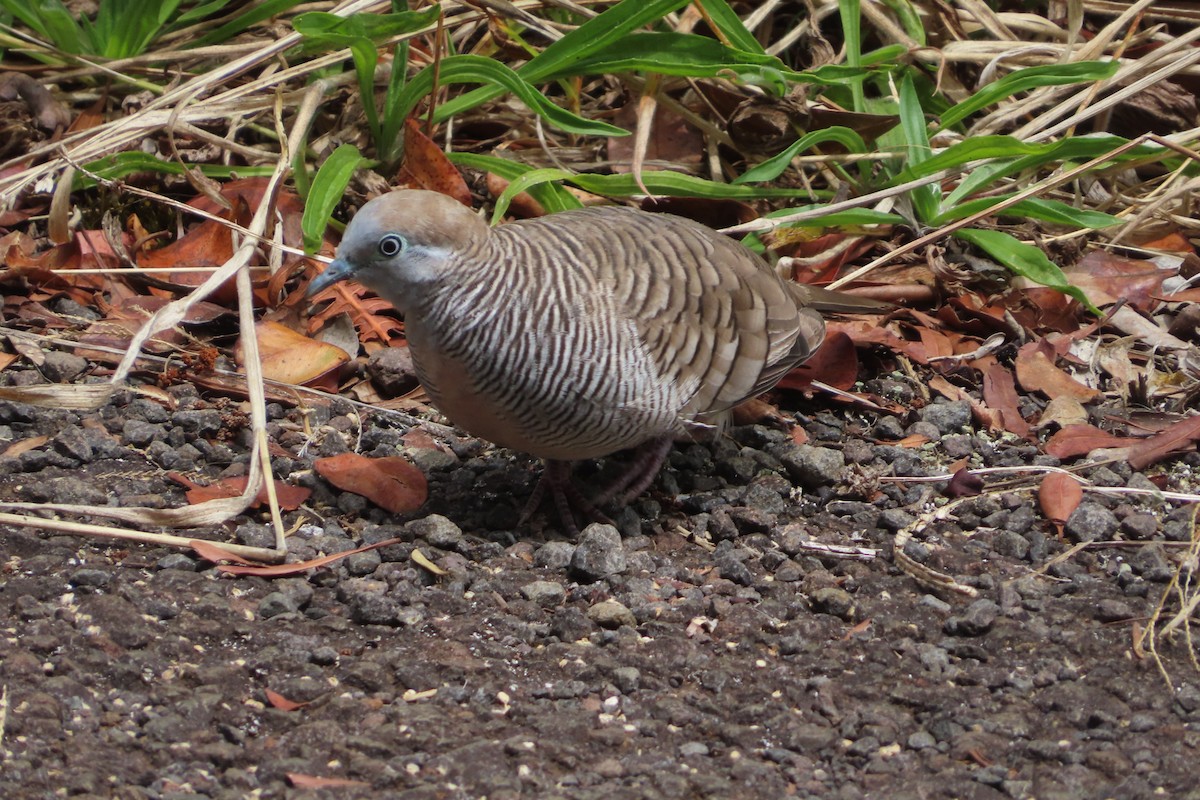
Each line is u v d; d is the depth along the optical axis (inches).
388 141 481.7
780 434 406.0
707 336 346.6
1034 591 334.6
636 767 267.3
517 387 325.4
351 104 500.7
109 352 412.8
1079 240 492.4
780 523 369.4
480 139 531.8
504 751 269.9
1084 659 309.3
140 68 511.2
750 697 292.4
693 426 365.4
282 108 487.8
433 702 286.4
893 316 464.4
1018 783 265.9
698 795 259.9
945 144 496.1
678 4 455.2
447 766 264.2
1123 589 338.3
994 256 461.4
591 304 326.6
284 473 375.9
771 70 462.0
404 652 302.2
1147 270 474.6
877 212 465.1
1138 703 292.8
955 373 439.8
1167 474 391.5
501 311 320.8
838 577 344.8
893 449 398.9
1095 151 463.5
